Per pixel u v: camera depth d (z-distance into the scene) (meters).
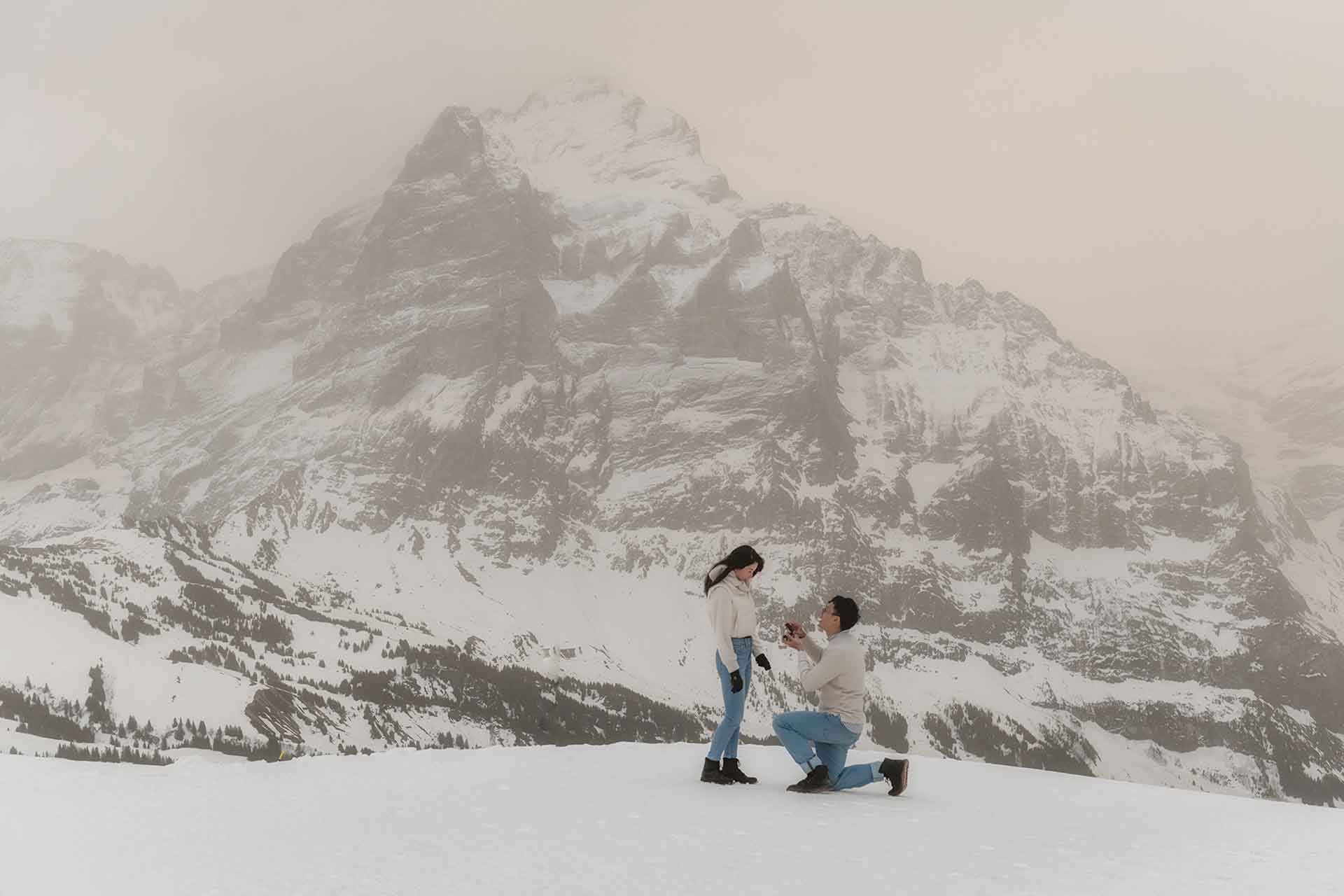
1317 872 15.76
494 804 19.73
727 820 18.20
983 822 19.31
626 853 15.54
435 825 17.66
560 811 18.94
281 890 13.44
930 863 15.45
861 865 15.12
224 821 17.91
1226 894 14.13
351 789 21.41
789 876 14.34
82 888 13.69
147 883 13.87
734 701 21.88
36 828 17.28
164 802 19.61
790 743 21.75
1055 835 18.44
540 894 13.30
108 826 17.45
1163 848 17.67
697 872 14.46
